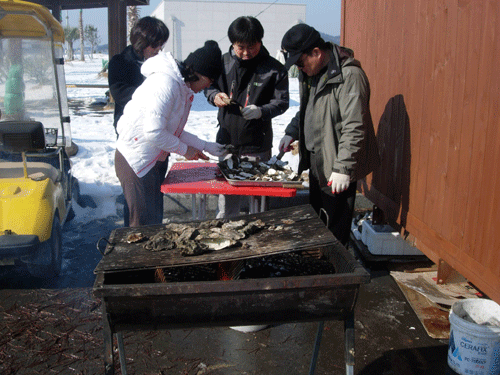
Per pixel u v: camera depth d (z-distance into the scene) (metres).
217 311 1.86
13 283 3.64
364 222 4.25
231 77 3.90
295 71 25.62
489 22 2.55
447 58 3.01
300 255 2.45
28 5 3.94
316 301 1.88
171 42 35.12
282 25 36.38
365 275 1.83
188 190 3.05
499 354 2.47
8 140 3.51
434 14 3.17
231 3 35.31
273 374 2.62
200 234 2.21
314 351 2.36
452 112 2.96
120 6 12.15
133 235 2.27
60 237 3.86
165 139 3.07
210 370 2.65
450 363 2.63
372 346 2.88
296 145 6.56
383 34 4.10
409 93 3.58
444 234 3.09
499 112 2.47
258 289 1.81
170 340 2.94
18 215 3.35
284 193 3.02
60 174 4.20
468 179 2.78
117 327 1.87
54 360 2.73
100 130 9.59
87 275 3.80
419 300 3.36
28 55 4.47
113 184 5.96
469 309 2.69
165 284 1.78
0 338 2.93
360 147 3.12
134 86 3.83
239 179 3.11
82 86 17.86
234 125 3.94
